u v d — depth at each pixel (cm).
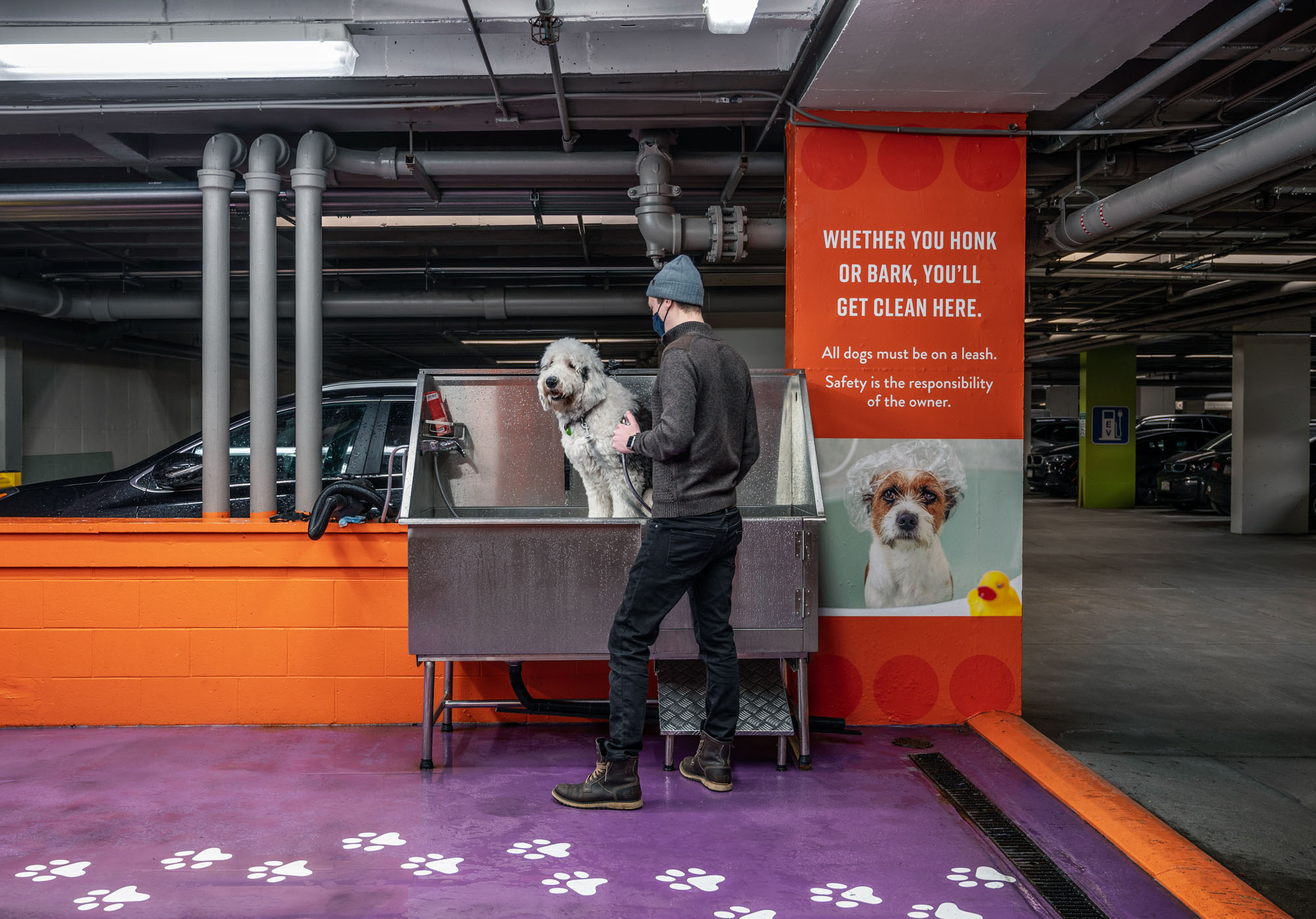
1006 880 237
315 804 287
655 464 279
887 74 335
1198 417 1767
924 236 375
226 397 395
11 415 927
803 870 242
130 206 508
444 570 314
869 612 376
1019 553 378
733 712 301
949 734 366
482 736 358
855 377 375
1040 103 365
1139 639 578
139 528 364
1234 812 302
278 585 367
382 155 446
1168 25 295
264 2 339
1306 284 918
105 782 305
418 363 1677
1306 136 336
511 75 367
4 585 365
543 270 770
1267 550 1034
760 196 551
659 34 363
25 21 335
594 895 227
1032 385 2262
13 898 223
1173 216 604
